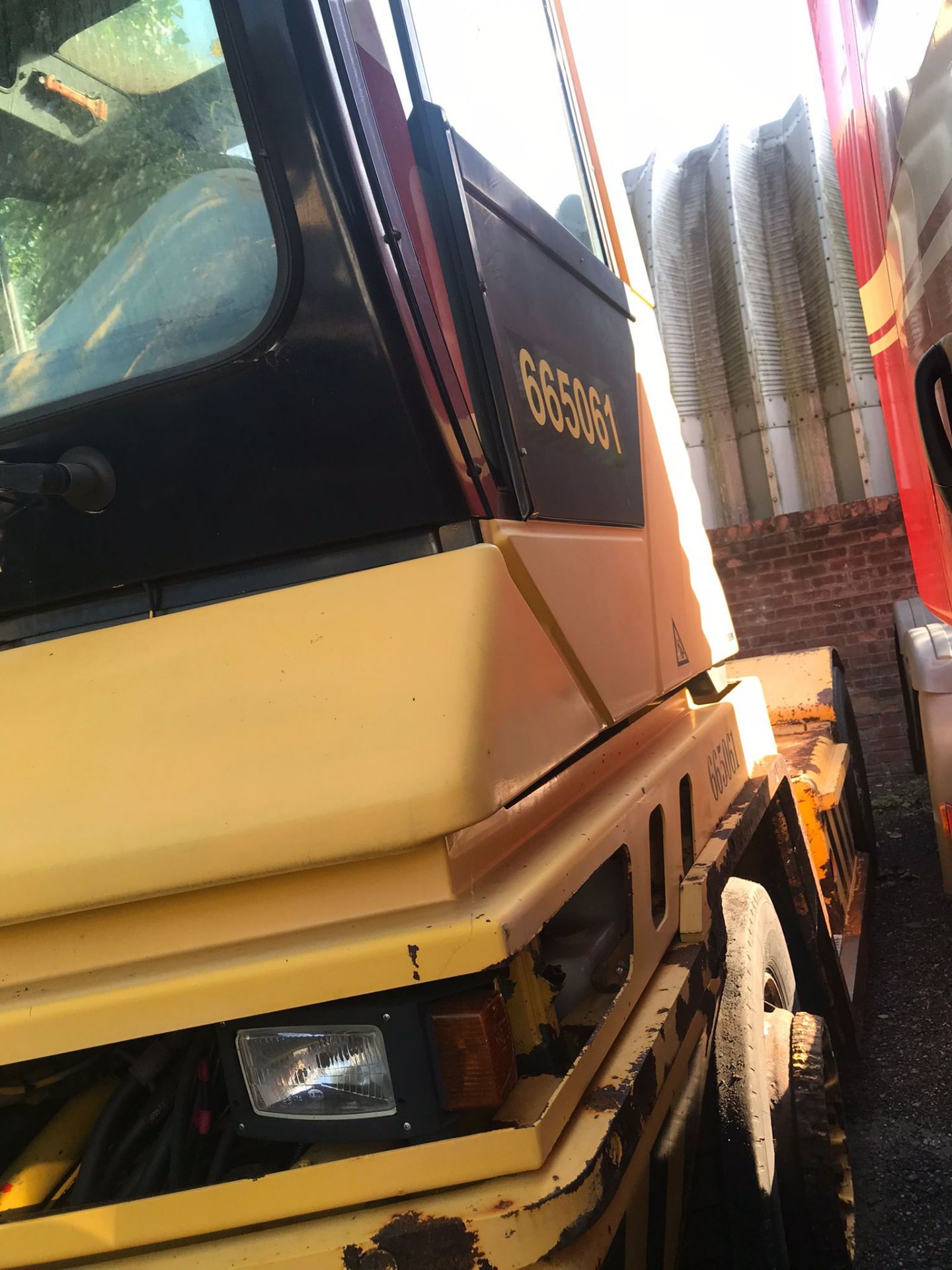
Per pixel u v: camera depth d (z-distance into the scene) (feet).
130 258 4.99
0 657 5.12
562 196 7.45
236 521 5.01
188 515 5.04
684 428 30.81
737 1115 6.28
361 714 4.22
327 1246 3.86
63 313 5.10
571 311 6.92
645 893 5.69
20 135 5.14
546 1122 3.98
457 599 4.47
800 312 29.84
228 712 4.41
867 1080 11.23
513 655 4.66
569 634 5.50
